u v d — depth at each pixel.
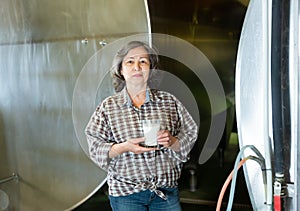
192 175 2.41
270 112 0.87
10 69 2.33
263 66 0.86
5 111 2.41
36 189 2.40
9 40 2.29
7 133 2.44
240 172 2.29
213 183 2.38
